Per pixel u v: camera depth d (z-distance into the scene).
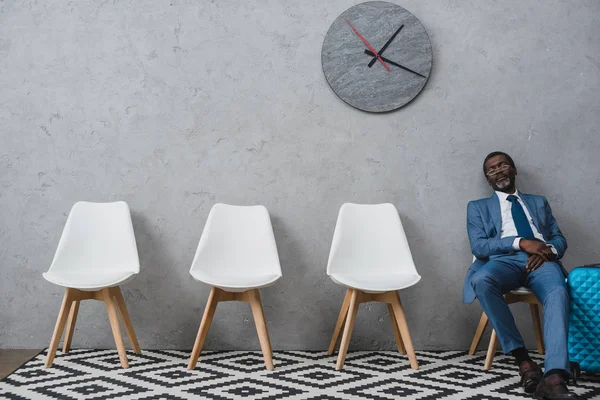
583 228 3.28
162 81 3.32
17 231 3.26
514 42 3.33
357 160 3.30
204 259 3.04
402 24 3.31
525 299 2.76
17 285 3.25
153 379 2.53
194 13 3.33
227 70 3.32
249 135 3.31
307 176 3.30
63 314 2.81
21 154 3.29
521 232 2.90
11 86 3.29
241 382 2.47
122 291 3.25
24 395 2.25
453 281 3.27
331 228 3.29
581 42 3.30
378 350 3.24
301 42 3.33
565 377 2.15
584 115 3.31
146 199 3.29
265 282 2.78
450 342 3.26
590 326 2.46
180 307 3.26
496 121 3.31
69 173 3.29
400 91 3.29
